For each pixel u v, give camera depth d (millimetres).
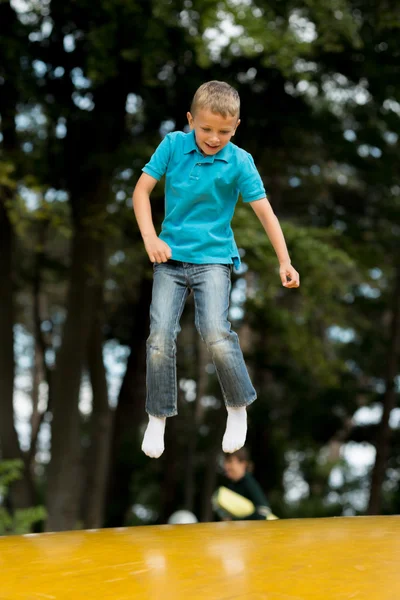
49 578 5242
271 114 27938
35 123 30031
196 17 21797
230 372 7453
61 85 25484
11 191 23859
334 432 41156
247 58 25453
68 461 26578
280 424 41812
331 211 36406
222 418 36656
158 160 7664
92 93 25672
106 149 25828
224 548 6164
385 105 30281
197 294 7527
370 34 26625
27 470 27641
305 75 22922
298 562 5582
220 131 7285
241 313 32750
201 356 38625
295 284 7469
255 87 27734
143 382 36656
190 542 6500
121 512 37531
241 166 7629
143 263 27406
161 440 7684
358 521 7762
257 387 42656
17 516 20719
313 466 53125
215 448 36875
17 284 36969
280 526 7461
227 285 7590
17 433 27531
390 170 32219
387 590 4824
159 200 25703
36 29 24344
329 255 25359
